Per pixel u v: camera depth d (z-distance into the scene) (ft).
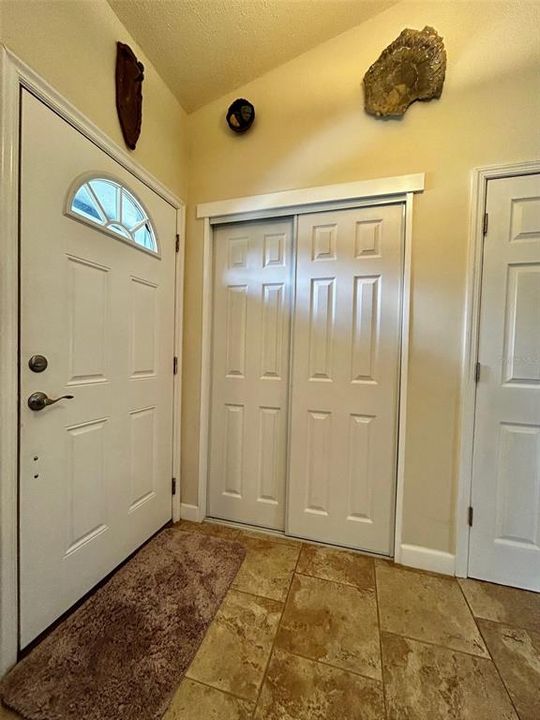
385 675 3.37
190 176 6.33
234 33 5.02
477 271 4.82
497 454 4.83
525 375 4.70
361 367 5.48
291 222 5.93
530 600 4.50
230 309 6.35
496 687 3.28
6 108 3.13
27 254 3.42
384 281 5.32
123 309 4.88
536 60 4.53
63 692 3.13
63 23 3.68
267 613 4.15
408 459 5.18
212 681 3.27
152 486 5.72
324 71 5.46
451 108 4.87
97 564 4.51
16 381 3.37
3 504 3.28
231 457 6.41
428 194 4.99
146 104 5.17
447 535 5.04
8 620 3.34
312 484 5.79
